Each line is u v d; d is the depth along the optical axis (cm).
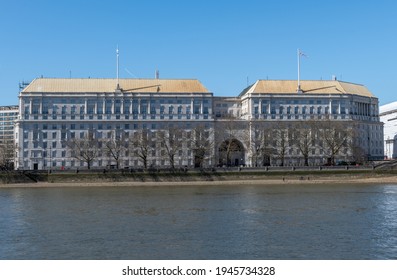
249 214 8138
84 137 18838
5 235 6412
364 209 8662
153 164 19262
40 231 6694
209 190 13075
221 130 19550
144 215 8156
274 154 18750
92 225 7162
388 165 16475
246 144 19188
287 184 15162
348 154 19688
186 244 5728
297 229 6650
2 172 15600
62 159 19450
